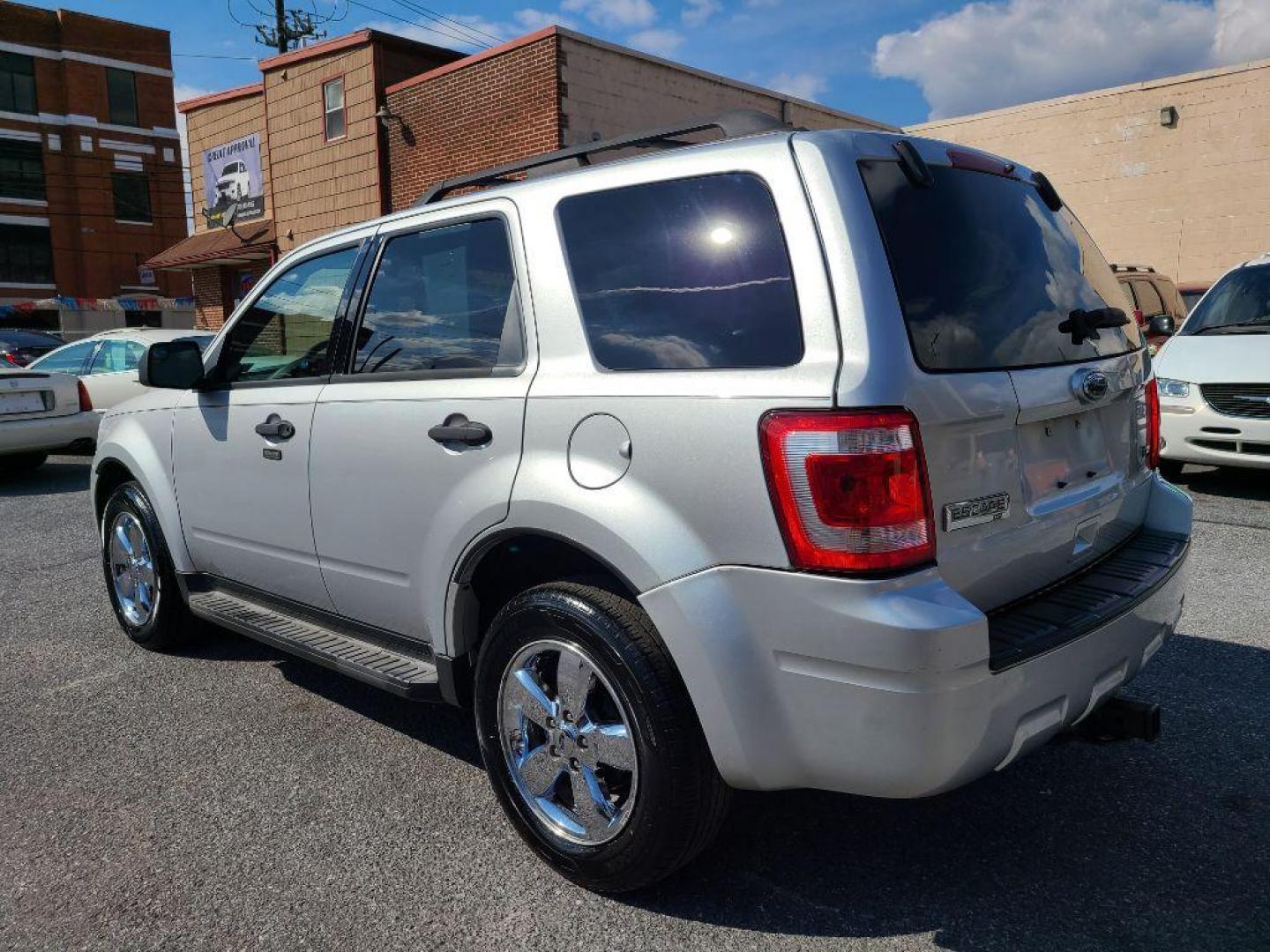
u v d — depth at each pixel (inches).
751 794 124.4
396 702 159.6
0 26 1615.4
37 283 1695.4
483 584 119.1
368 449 124.9
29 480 400.5
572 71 579.8
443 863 111.0
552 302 108.2
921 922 97.4
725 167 97.1
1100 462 110.3
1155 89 700.0
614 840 99.0
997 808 119.0
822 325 86.4
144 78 1756.9
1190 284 701.3
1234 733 136.0
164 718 154.1
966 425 88.7
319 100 743.1
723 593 88.5
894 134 98.7
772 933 96.3
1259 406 274.7
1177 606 112.0
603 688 101.1
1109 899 100.1
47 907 104.3
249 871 110.0
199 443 158.7
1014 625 92.4
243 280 894.4
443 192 141.6
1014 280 100.7
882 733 82.3
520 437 105.9
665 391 93.7
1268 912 97.3
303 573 141.6
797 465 83.7
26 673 175.8
